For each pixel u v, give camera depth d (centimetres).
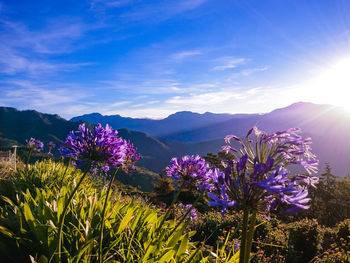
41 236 288
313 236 1075
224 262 313
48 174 698
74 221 329
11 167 761
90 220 339
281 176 166
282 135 182
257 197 168
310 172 173
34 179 634
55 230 292
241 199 173
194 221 1055
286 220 1634
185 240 290
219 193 185
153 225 363
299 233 1083
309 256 1066
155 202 1315
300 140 175
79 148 224
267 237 1017
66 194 398
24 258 277
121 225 330
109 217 364
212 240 956
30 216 292
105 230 327
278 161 185
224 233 894
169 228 376
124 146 235
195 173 293
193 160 300
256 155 180
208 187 281
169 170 305
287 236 1084
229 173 179
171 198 2381
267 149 187
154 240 294
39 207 339
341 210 4256
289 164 181
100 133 226
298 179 166
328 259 897
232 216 1055
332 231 1516
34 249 288
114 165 236
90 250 278
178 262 284
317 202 4200
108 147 226
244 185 172
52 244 279
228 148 199
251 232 185
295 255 991
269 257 897
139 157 334
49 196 414
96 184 811
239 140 198
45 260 236
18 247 279
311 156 178
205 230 991
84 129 229
